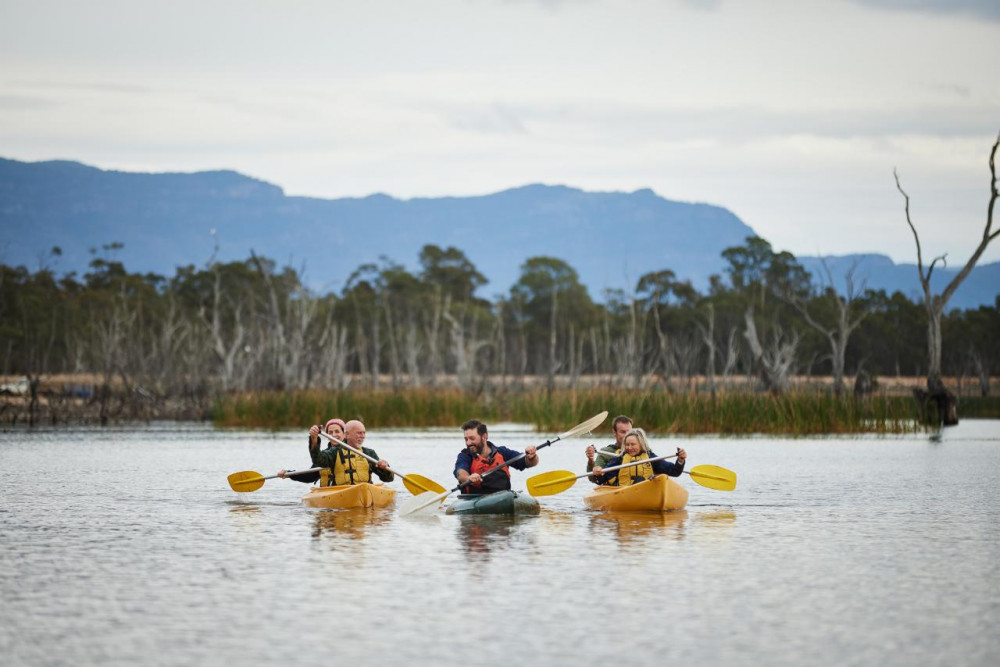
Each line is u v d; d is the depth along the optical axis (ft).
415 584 84.58
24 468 185.06
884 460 203.21
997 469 184.24
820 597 80.18
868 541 105.60
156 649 66.44
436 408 320.50
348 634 69.77
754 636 69.31
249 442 253.24
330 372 417.49
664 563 93.45
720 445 244.01
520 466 130.93
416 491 136.05
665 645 67.26
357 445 136.77
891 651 65.87
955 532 111.55
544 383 432.66
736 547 101.86
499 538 107.14
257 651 65.98
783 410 288.92
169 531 111.86
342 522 118.73
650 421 285.84
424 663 63.52
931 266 351.87
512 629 70.95
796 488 153.99
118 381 410.72
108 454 215.92
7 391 383.86
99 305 617.62
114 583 85.25
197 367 399.03
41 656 64.95
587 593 81.46
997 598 79.97
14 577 87.61
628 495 127.03
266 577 87.40
